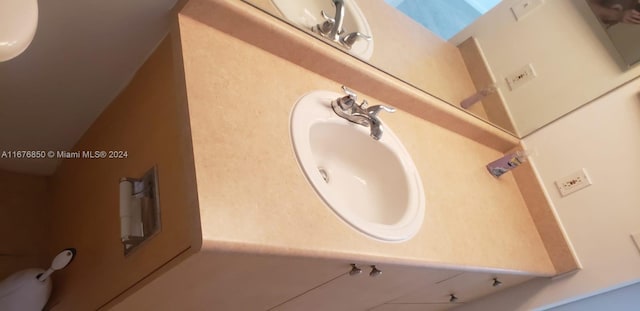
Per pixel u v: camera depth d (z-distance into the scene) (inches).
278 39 42.9
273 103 39.1
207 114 32.7
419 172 51.8
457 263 46.1
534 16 80.2
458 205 54.4
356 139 48.2
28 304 37.5
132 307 33.2
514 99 79.0
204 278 30.5
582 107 71.2
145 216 32.9
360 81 52.0
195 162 29.5
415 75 67.3
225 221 28.5
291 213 32.9
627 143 65.7
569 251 66.7
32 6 21.1
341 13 58.7
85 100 41.9
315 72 47.8
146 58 39.7
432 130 60.7
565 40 75.5
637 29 68.0
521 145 75.5
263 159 34.1
